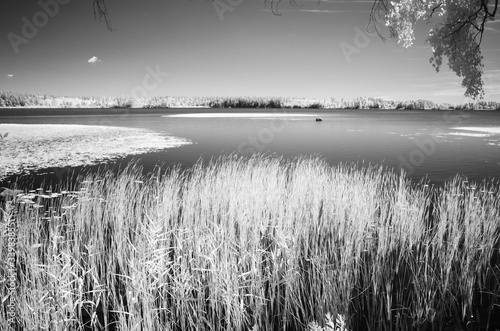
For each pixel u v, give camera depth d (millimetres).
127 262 5496
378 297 5566
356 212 8297
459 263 6465
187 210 8125
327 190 9805
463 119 80375
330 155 21516
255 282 5336
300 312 5285
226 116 80312
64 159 18391
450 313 5223
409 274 6219
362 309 5324
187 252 6316
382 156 21141
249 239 6762
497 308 5355
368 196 9406
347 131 39750
